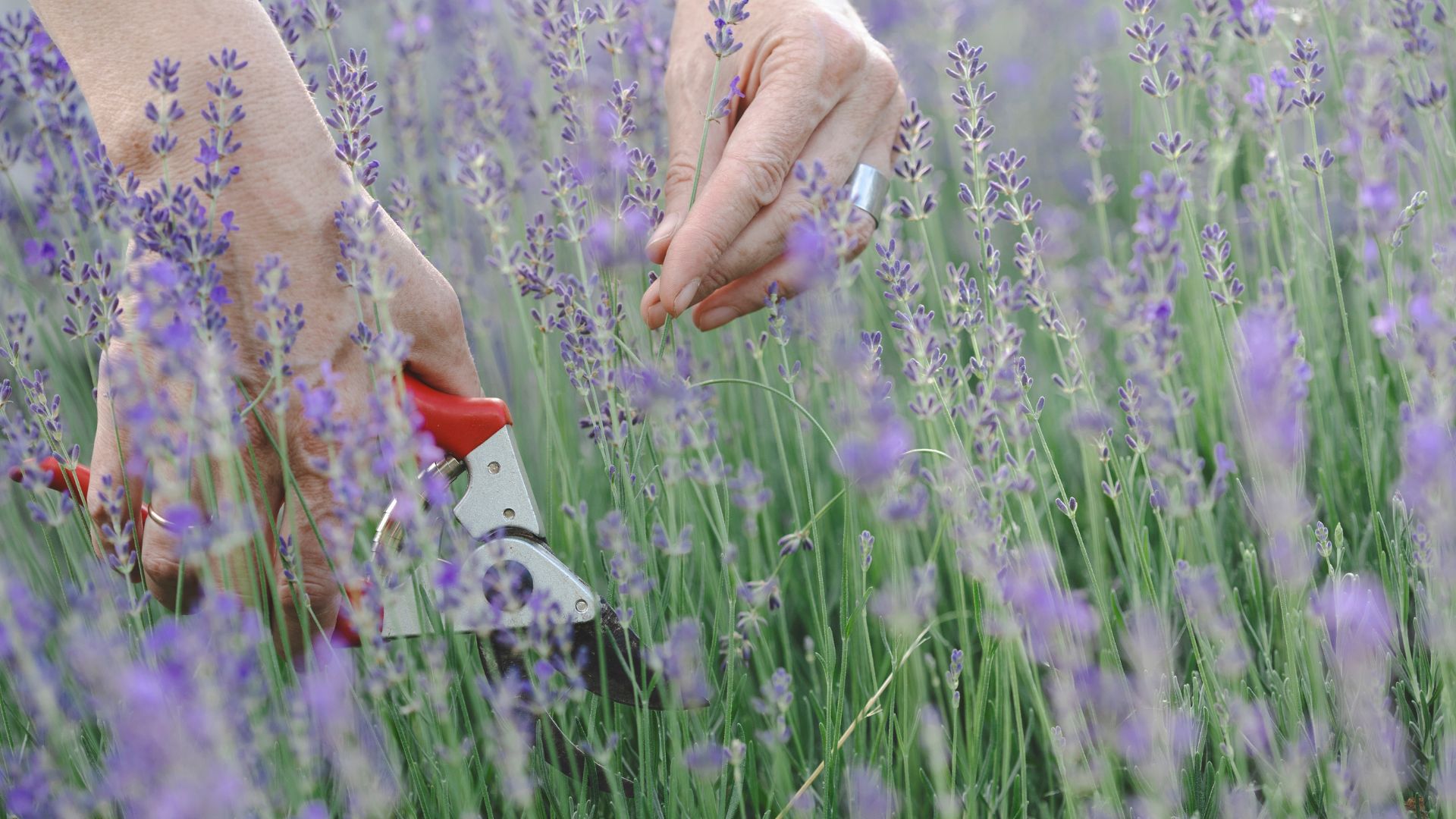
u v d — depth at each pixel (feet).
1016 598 2.78
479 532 2.89
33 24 3.24
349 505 2.71
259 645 2.80
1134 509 3.17
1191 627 2.84
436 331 2.91
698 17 3.10
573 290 3.06
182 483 2.69
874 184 3.08
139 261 2.88
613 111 3.08
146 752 2.55
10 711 3.01
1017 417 2.85
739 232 3.00
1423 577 2.96
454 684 2.90
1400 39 3.36
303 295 2.85
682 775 2.86
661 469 3.05
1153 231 2.76
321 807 2.65
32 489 2.88
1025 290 3.07
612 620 2.91
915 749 3.04
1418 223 3.36
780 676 2.79
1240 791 2.72
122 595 2.89
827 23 3.03
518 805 2.94
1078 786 2.78
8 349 2.96
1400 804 2.72
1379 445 3.14
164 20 2.81
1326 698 2.88
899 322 2.99
